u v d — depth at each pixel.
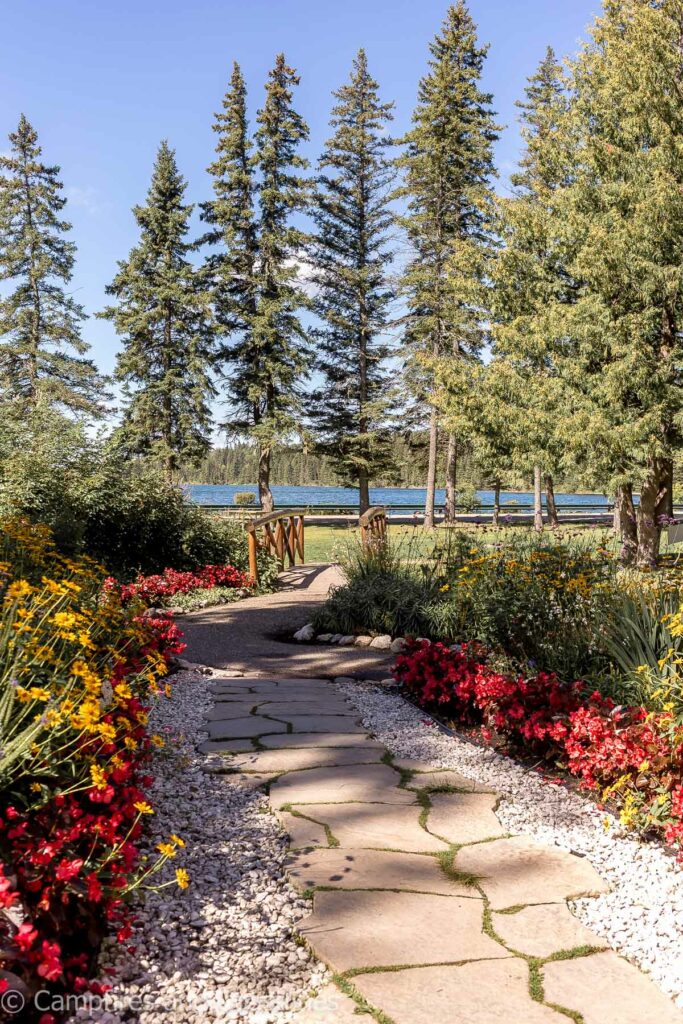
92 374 31.27
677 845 2.93
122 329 30.11
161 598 9.37
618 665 4.71
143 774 3.51
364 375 31.03
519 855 2.89
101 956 2.12
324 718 4.71
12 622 2.72
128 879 2.27
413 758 4.04
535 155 28.23
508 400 17.98
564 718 3.84
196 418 29.47
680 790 2.99
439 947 2.24
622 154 14.32
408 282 27.34
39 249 31.05
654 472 14.82
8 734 2.35
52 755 2.37
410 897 2.54
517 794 3.57
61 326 31.11
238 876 2.69
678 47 14.85
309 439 28.91
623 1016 1.94
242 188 29.05
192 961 2.16
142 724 3.02
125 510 10.65
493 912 2.46
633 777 3.35
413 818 3.23
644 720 3.55
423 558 9.20
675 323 14.65
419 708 5.07
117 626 4.09
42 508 9.18
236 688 5.46
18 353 30.61
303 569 14.06
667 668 3.93
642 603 4.89
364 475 30.97
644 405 14.22
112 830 2.26
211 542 11.99
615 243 13.80
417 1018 1.92
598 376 14.48
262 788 3.56
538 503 26.42
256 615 8.73
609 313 14.21
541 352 17.05
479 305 21.19
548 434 16.12
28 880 2.05
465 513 38.72
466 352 27.94
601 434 13.93
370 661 6.50
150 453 29.05
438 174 27.02
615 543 10.10
